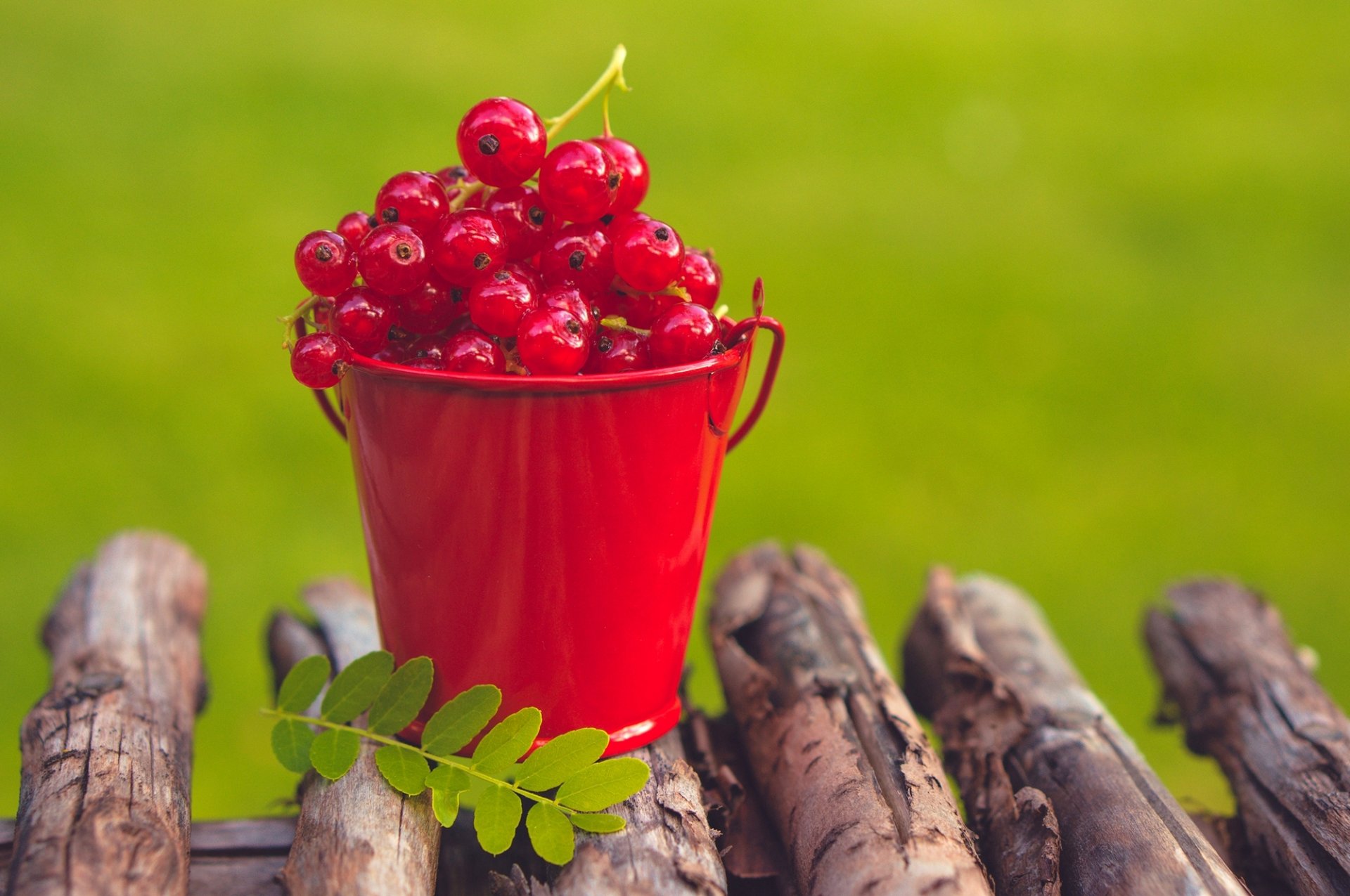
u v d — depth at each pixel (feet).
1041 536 12.08
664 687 4.67
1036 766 4.60
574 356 3.89
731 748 4.96
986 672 4.87
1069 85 24.06
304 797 4.18
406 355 4.22
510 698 4.42
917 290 16.61
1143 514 12.39
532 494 4.04
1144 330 15.78
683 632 4.68
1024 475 12.98
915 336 15.55
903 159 20.83
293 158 19.39
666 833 3.97
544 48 24.41
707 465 4.40
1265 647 5.51
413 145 19.93
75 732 4.36
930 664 5.39
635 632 4.41
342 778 4.13
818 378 14.53
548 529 4.10
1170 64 25.13
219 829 4.46
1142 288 16.83
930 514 12.37
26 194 17.97
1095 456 13.43
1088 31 27.04
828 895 3.78
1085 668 10.36
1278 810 4.50
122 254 16.58
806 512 12.32
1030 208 19.04
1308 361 15.16
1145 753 9.57
